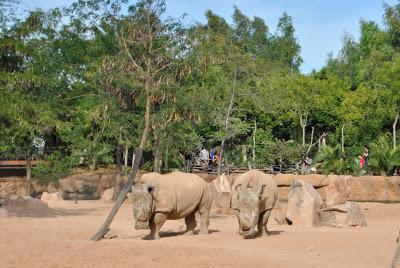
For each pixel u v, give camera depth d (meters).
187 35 24.12
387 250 13.48
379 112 47.12
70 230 17.20
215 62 26.11
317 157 38.84
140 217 14.93
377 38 60.88
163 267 11.08
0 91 22.53
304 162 41.56
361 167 37.66
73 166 39.81
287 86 47.91
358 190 34.50
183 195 15.86
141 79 23.44
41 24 26.88
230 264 11.34
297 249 13.88
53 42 32.28
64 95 33.31
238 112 43.38
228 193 24.59
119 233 16.83
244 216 15.20
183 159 39.44
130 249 12.87
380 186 34.44
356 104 48.22
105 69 26.12
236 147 45.50
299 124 49.12
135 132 30.53
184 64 23.84
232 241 15.08
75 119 35.00
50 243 14.05
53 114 27.16
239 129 40.06
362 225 19.55
